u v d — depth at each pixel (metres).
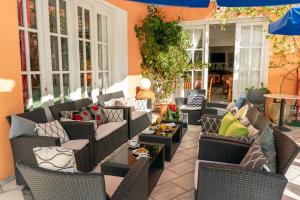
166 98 6.45
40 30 3.50
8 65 2.83
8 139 2.84
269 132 2.09
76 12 4.25
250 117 3.05
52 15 3.74
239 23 6.12
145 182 2.01
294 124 5.21
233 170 1.68
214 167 1.73
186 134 4.59
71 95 4.25
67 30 4.09
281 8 5.31
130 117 4.24
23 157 2.59
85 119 3.52
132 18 5.91
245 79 6.32
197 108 5.31
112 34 5.55
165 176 2.92
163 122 4.16
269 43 5.81
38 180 1.36
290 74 5.69
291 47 5.48
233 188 1.70
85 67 4.62
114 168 2.25
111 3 5.00
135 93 6.25
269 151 1.95
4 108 2.79
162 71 6.30
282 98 4.68
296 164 3.18
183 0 2.49
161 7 6.55
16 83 2.94
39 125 2.80
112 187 1.89
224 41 10.24
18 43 2.96
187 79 6.63
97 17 4.97
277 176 1.61
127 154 2.68
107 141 3.47
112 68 5.67
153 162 2.87
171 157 3.37
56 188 1.34
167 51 6.12
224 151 2.40
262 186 1.63
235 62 6.32
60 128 2.97
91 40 4.78
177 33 6.19
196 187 1.92
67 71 4.14
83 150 2.85
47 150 1.52
